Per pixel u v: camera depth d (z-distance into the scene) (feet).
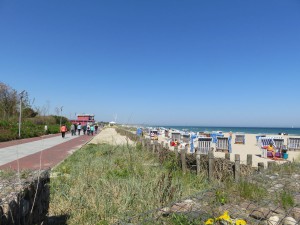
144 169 29.30
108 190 19.76
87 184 21.65
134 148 46.75
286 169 26.04
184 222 13.52
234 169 25.67
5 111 116.78
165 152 38.17
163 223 13.87
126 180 22.71
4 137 74.02
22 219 11.44
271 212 14.92
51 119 153.89
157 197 18.12
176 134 90.63
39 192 13.96
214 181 25.89
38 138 89.66
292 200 16.37
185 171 30.83
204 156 30.04
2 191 11.44
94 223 15.84
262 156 56.90
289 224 13.51
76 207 17.49
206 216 13.80
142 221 13.99
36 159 41.55
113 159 34.88
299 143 66.74
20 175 14.12
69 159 40.86
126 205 17.39
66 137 99.30
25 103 113.60
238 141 92.48
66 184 21.84
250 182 19.62
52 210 17.07
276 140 66.44
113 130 166.81
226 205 15.61
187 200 16.65
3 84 122.21
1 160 40.32
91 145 64.44
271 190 18.93
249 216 14.25
